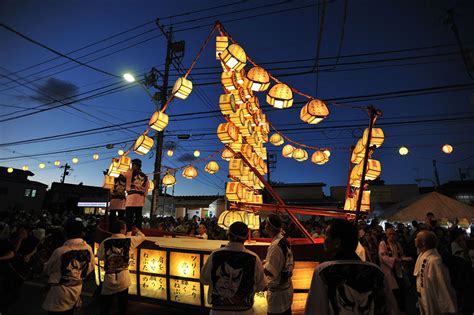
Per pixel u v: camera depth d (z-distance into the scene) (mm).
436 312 4176
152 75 15000
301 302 5059
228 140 5809
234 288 3373
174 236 9547
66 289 4246
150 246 6527
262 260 5238
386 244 7246
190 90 5961
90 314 6410
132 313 6438
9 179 35500
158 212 31438
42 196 38312
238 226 3680
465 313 6746
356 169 6059
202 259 5879
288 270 4297
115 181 8344
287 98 5711
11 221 16422
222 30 5883
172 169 9344
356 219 4934
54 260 4312
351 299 2041
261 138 7961
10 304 7230
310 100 5727
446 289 4094
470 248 7043
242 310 3330
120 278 5246
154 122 6289
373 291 2084
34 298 7812
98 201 35094
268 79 5660
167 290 6148
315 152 7887
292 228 12508
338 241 2324
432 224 9578
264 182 5578
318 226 12609
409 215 11664
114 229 5535
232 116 5848
